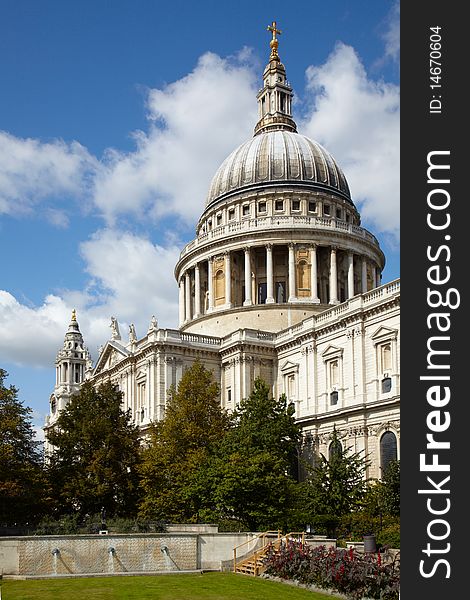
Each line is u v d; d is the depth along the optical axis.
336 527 58.06
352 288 111.50
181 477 63.97
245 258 111.50
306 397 87.06
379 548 44.19
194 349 95.75
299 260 110.06
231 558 47.06
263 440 69.94
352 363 79.81
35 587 37.28
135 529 57.81
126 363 101.31
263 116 134.62
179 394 75.19
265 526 55.50
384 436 74.38
